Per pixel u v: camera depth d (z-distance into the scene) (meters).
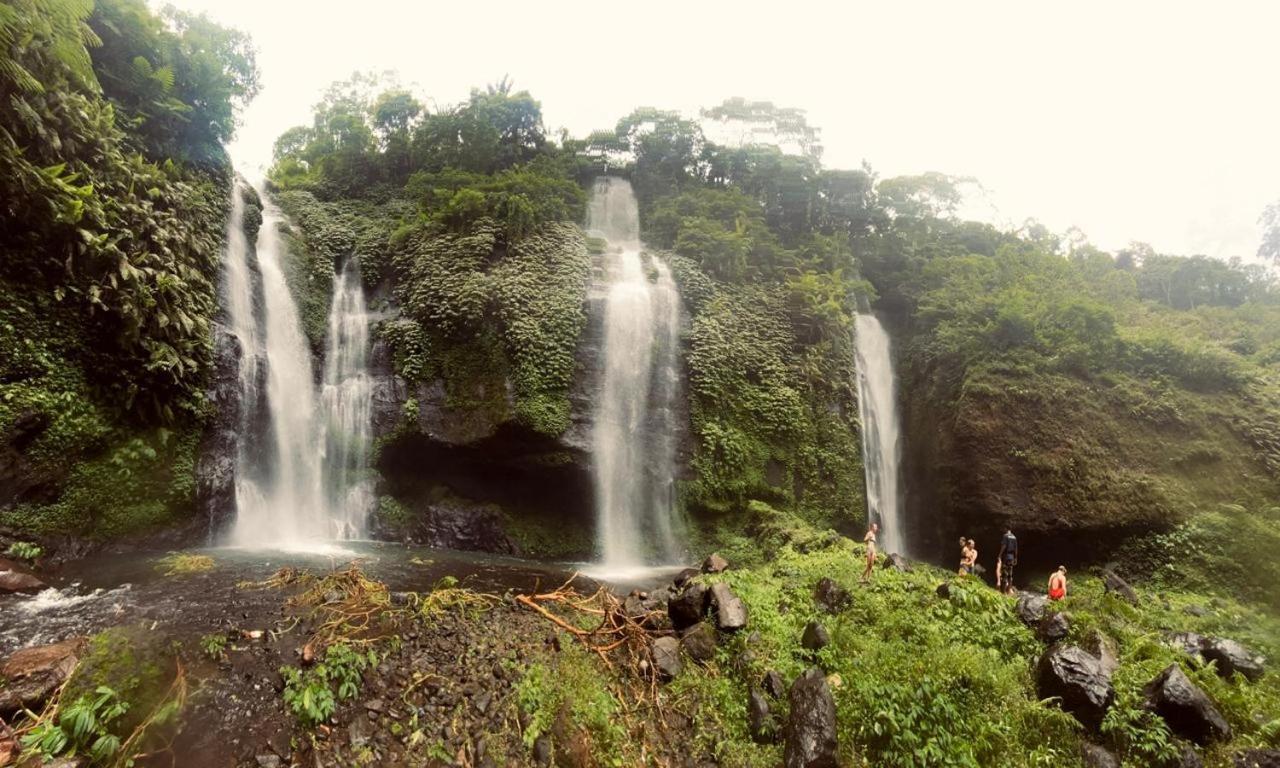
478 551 15.62
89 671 5.48
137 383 10.66
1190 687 6.48
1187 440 16.52
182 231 12.55
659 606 9.28
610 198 27.61
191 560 9.80
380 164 25.17
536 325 16.42
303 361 17.41
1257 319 24.56
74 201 9.54
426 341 17.06
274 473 14.83
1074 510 15.70
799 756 6.01
